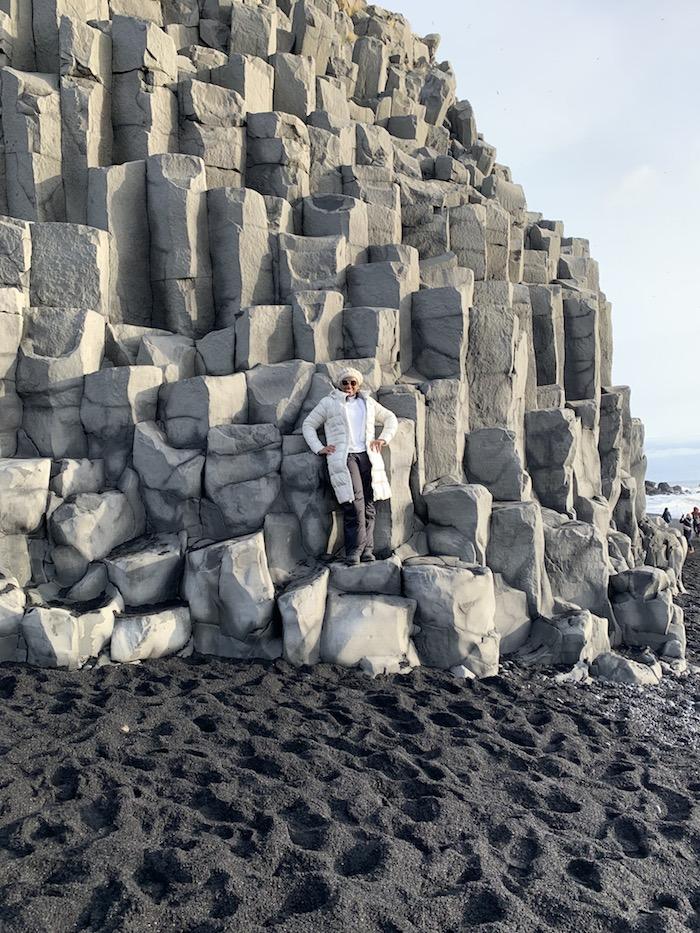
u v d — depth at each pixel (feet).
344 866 11.70
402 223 35.22
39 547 21.36
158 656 20.22
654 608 26.40
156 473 22.59
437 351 28.37
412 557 23.81
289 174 32.04
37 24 29.66
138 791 12.97
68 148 28.55
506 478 27.02
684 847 13.04
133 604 20.88
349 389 22.29
